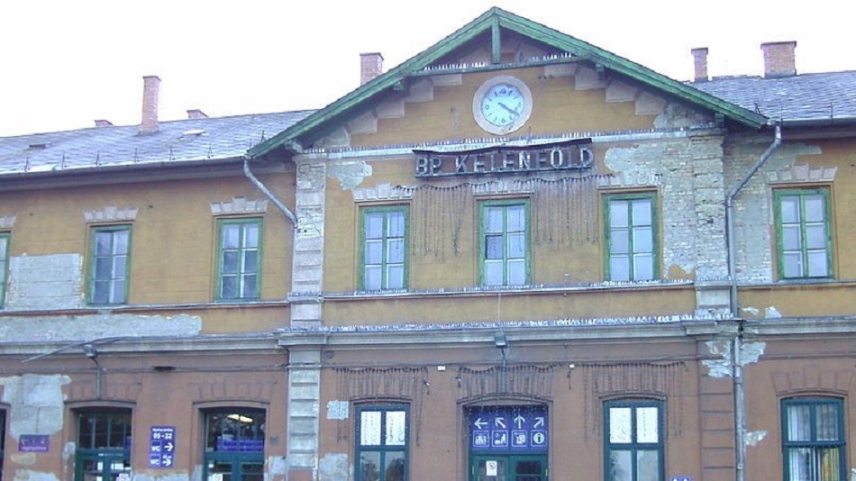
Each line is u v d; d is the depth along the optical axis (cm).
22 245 2292
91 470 2177
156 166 2172
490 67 1989
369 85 2023
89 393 2169
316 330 2003
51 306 2242
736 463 1800
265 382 2069
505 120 2012
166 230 2203
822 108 1942
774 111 1966
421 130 2048
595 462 1859
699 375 1838
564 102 1994
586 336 1886
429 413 1947
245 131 2489
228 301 2128
